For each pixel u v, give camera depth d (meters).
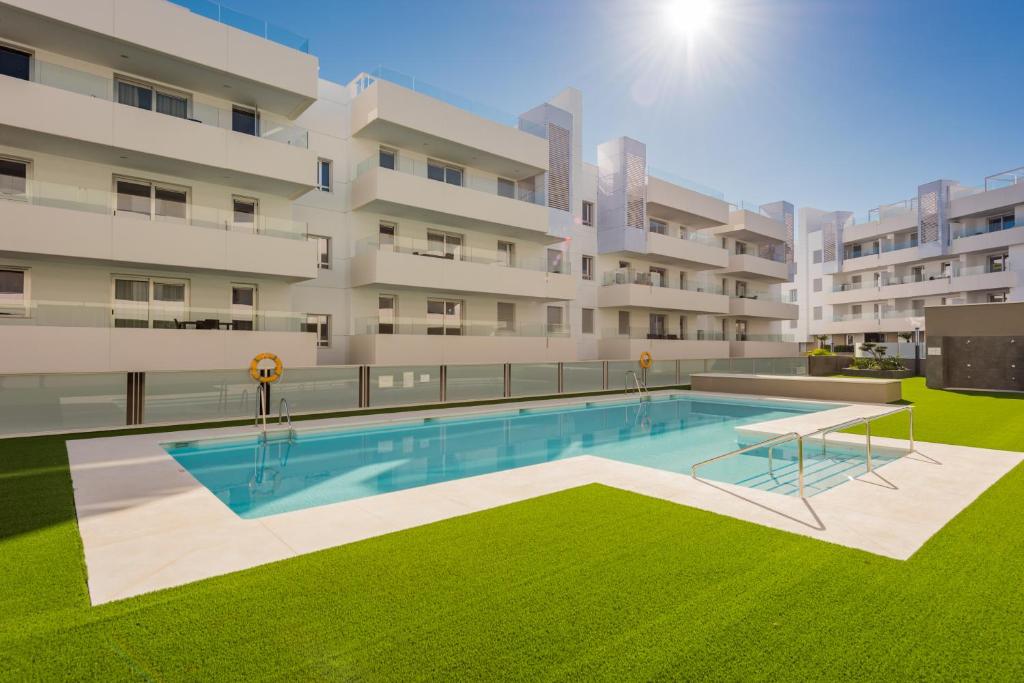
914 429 12.24
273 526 5.72
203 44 15.16
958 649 3.31
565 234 25.88
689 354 30.72
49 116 13.13
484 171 24.31
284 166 16.64
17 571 4.54
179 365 14.43
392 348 18.91
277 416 14.95
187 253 14.84
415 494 6.98
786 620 3.67
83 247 13.41
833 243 50.19
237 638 3.46
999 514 6.00
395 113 19.27
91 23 13.49
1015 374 22.11
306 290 19.05
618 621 3.66
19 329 12.46
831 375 34.31
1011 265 36.91
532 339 23.16
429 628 3.57
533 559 4.76
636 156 29.33
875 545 5.08
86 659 3.21
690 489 7.20
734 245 38.53
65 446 10.47
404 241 19.84
